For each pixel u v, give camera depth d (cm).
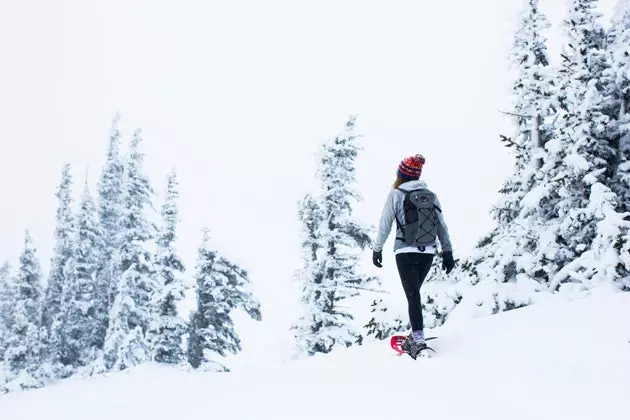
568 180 1023
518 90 1346
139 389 720
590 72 1089
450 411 403
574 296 827
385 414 410
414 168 601
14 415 646
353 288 2184
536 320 649
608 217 857
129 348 2855
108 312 3334
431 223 577
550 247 1020
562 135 1080
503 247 1087
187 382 709
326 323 2191
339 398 465
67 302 3303
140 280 3041
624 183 1011
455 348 596
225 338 2517
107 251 3444
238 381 613
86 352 3244
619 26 1112
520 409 398
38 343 3275
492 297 933
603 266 809
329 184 2228
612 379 436
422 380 495
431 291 1168
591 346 523
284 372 622
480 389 451
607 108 1083
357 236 2250
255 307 2514
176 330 2595
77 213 3397
